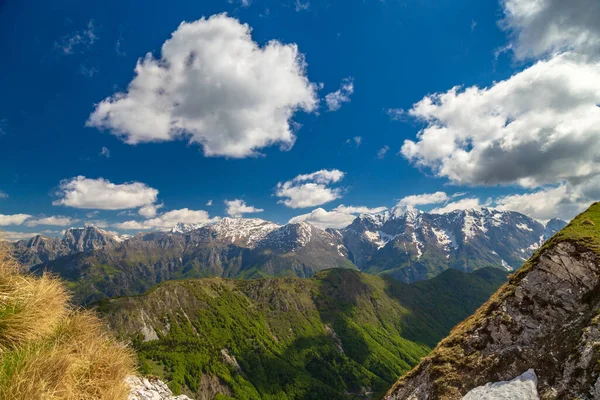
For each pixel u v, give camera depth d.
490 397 13.00
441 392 14.77
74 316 11.98
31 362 8.21
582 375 11.35
